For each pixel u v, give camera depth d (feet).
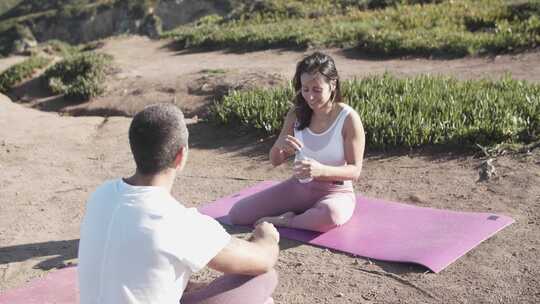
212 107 27.61
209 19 70.85
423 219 15.98
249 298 9.52
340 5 63.16
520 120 21.36
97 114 33.63
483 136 20.75
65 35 220.64
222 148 23.97
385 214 16.51
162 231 7.84
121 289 7.83
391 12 53.83
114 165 23.04
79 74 39.68
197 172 21.65
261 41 48.42
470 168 19.43
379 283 13.25
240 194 18.98
